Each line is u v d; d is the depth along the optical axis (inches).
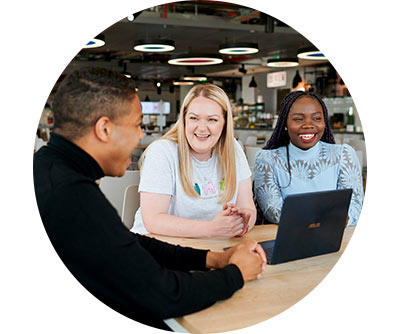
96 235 47.9
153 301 49.3
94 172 54.1
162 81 721.6
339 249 73.2
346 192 68.7
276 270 64.6
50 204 48.8
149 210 81.0
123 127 53.8
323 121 103.3
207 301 51.8
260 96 656.4
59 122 53.3
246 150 226.7
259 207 104.3
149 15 325.4
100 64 549.3
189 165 84.0
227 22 342.6
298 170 104.3
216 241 77.2
